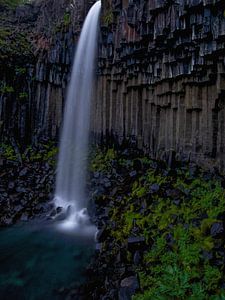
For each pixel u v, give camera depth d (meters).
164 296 6.64
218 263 7.01
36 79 19.03
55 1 19.75
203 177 10.52
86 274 9.39
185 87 11.80
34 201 15.37
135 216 10.45
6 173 16.62
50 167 17.44
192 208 9.30
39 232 12.83
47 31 19.28
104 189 13.70
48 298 8.47
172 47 11.27
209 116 10.87
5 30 20.19
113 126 16.22
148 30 11.77
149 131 14.14
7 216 14.23
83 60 17.31
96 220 12.50
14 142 18.23
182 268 7.28
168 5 10.57
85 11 17.47
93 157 16.34
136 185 12.52
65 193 16.50
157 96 13.34
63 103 18.86
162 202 10.34
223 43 9.15
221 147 10.34
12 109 18.50
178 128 12.18
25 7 22.58
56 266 10.05
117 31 14.25
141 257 8.48
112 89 16.00
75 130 17.98
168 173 11.81
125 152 15.17
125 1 13.52
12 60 18.45
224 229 7.74
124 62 14.51
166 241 8.44
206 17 9.23
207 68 10.38
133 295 7.20
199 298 6.30
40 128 19.11
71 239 11.95
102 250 10.04
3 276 9.64
